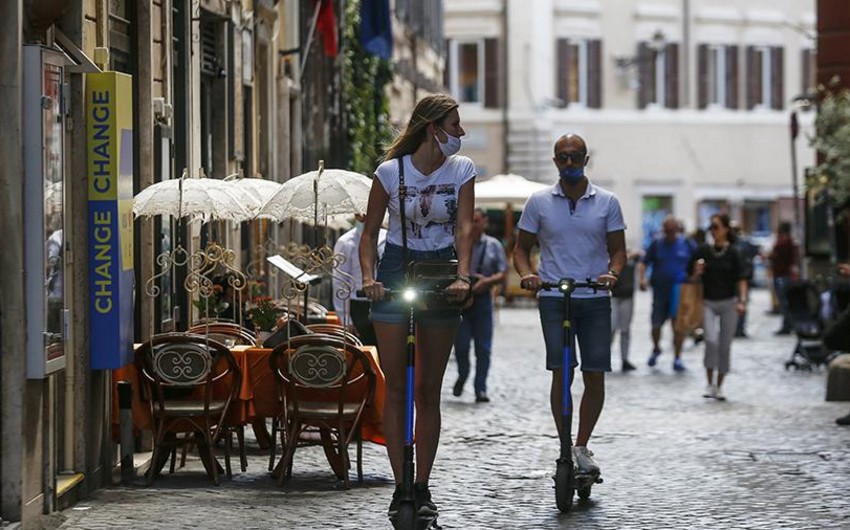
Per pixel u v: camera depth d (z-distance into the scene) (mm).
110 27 34625
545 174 168875
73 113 29359
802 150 183125
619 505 29875
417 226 24812
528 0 168375
